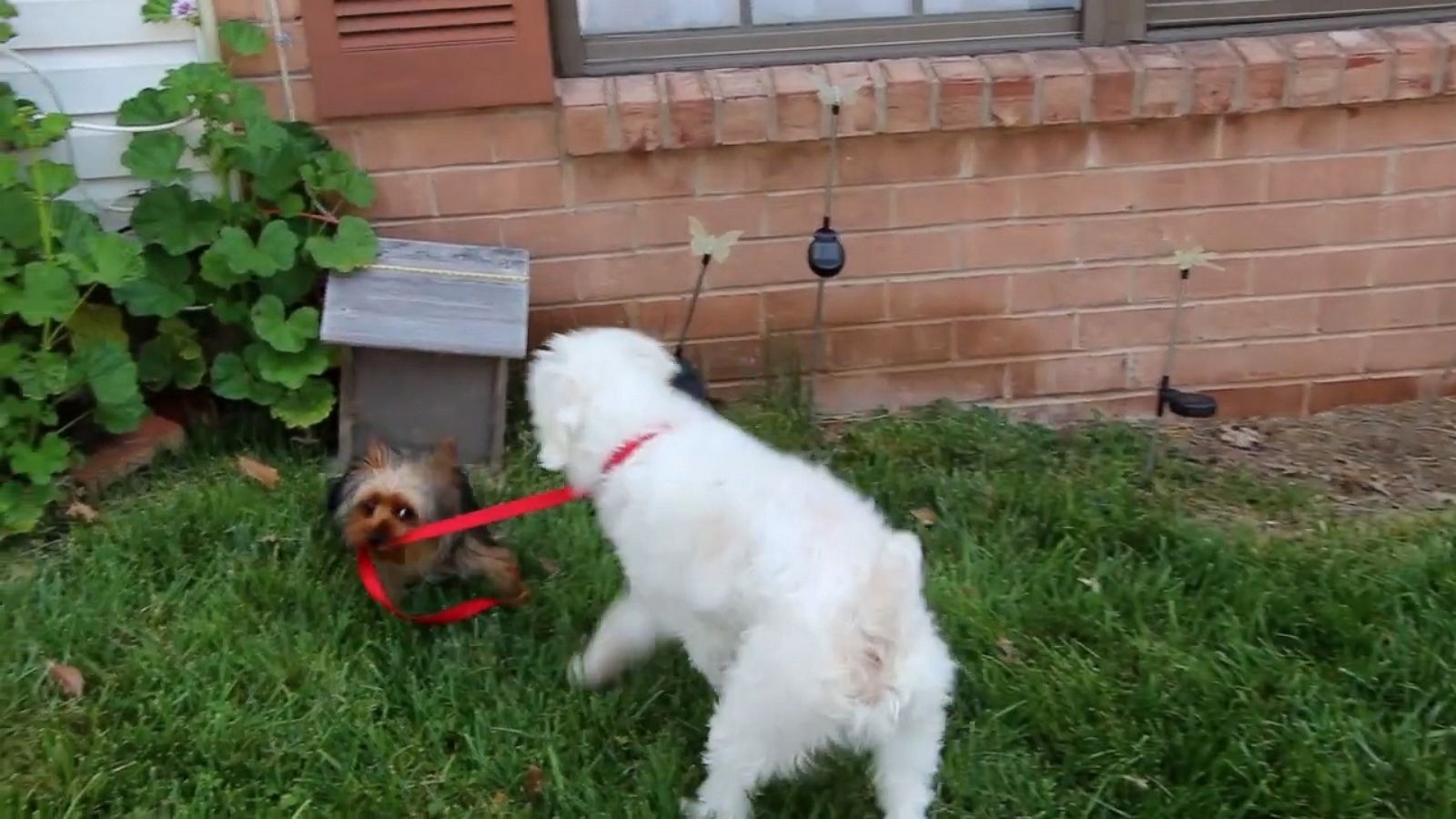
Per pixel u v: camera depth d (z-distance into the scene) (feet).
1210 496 6.60
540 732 5.08
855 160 6.81
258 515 6.16
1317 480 6.75
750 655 4.13
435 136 6.68
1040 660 5.43
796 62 7.02
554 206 6.86
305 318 6.53
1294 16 7.03
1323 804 4.68
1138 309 7.19
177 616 5.61
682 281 7.06
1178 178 6.90
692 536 4.34
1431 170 6.91
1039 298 7.14
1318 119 6.79
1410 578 5.74
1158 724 5.04
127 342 6.62
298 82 6.61
